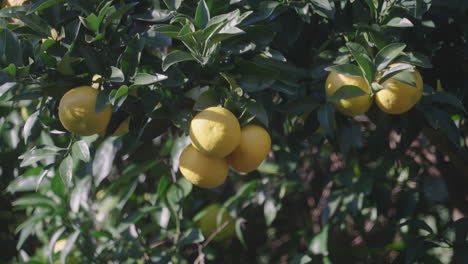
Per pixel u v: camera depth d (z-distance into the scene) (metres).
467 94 1.56
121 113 1.44
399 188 1.79
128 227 1.80
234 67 1.42
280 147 1.85
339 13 1.51
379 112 1.57
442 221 1.76
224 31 1.33
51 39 1.40
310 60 1.53
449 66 1.54
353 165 1.73
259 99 1.43
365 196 1.74
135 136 1.45
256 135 1.38
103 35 1.40
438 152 1.77
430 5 1.46
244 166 1.39
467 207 1.75
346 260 1.83
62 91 1.42
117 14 1.39
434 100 1.49
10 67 1.36
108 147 1.62
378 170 1.71
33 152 1.43
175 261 1.76
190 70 1.41
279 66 1.45
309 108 1.47
